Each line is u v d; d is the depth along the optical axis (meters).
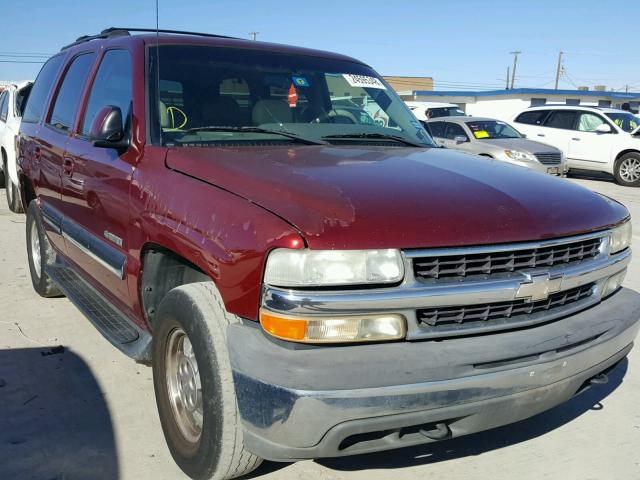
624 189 14.91
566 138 16.28
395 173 2.96
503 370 2.52
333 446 2.34
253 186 2.70
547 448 3.38
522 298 2.63
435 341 2.50
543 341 2.64
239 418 2.58
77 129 4.31
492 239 2.58
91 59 4.50
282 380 2.31
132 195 3.31
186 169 3.04
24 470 3.03
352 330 2.38
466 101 43.69
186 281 3.40
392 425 2.36
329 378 2.29
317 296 2.34
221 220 2.62
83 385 3.91
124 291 3.55
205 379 2.62
